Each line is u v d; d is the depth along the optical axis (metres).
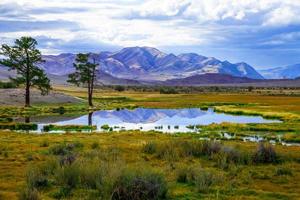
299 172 23.72
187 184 19.64
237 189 18.86
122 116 85.00
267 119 77.06
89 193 17.33
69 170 19.33
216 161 26.44
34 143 37.62
